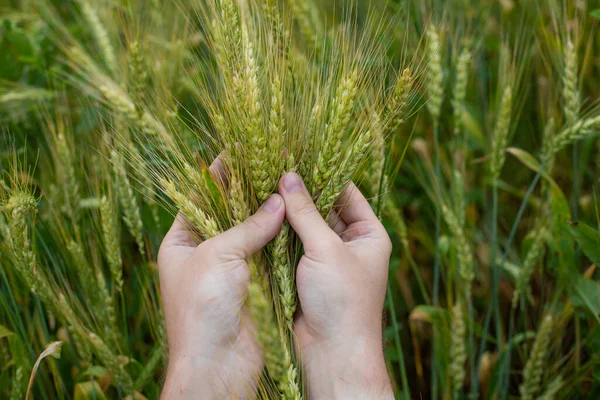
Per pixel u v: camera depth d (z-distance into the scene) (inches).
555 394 33.0
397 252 36.9
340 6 37.0
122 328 32.5
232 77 23.4
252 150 22.5
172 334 23.5
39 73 41.8
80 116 37.7
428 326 36.2
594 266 32.1
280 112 22.7
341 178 23.5
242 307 22.6
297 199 23.2
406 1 34.0
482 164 40.2
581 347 33.7
